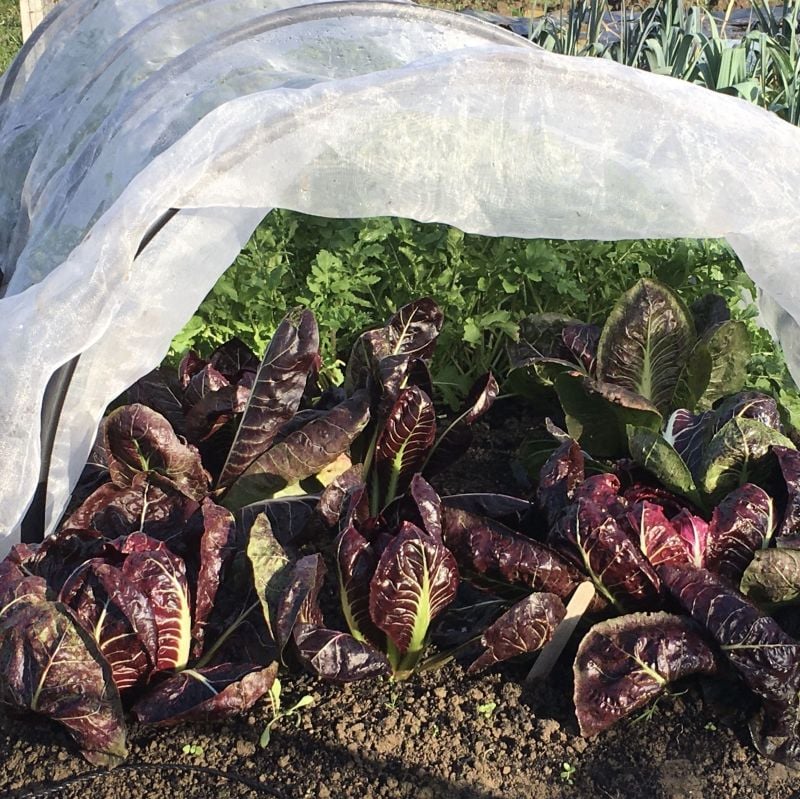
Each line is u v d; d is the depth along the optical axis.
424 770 1.04
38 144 1.91
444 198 1.11
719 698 1.11
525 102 1.07
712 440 1.23
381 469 1.29
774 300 1.26
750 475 1.22
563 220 1.14
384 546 1.08
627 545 1.09
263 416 1.22
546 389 1.48
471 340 1.46
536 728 1.09
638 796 1.03
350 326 1.55
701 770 1.06
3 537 1.09
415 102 1.05
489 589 1.15
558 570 1.11
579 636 1.18
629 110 1.08
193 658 1.09
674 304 1.35
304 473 1.25
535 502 1.21
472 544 1.12
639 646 1.06
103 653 1.02
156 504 1.18
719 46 2.05
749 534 1.15
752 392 1.30
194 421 1.28
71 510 1.26
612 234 1.14
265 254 1.54
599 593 1.13
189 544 1.15
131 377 1.12
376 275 1.61
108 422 1.19
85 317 1.03
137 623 1.02
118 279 1.02
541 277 1.53
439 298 1.53
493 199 1.11
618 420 1.37
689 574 1.10
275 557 1.09
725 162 1.11
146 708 1.00
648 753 1.07
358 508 1.15
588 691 1.05
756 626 1.04
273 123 1.02
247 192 1.04
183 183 1.01
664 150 1.10
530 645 1.08
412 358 1.33
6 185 1.92
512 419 1.58
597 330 1.43
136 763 1.04
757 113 1.15
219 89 1.35
